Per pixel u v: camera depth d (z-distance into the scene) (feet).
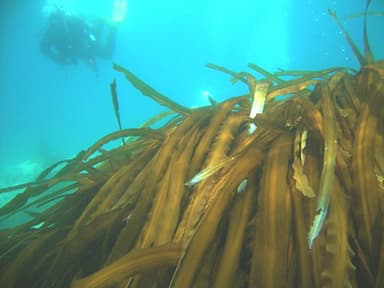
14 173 47.65
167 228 3.57
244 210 3.44
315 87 5.22
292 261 3.05
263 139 4.20
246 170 3.74
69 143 102.53
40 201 5.29
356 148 3.55
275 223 3.05
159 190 3.98
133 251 3.19
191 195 3.85
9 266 4.12
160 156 4.53
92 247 4.33
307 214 3.28
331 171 3.06
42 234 4.72
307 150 3.93
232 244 3.15
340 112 4.41
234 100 5.40
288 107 4.81
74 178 5.67
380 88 4.06
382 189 3.33
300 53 113.80
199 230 3.16
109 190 4.91
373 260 2.94
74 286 3.00
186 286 2.82
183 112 5.88
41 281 4.24
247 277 3.26
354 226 3.24
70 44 75.82
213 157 4.19
